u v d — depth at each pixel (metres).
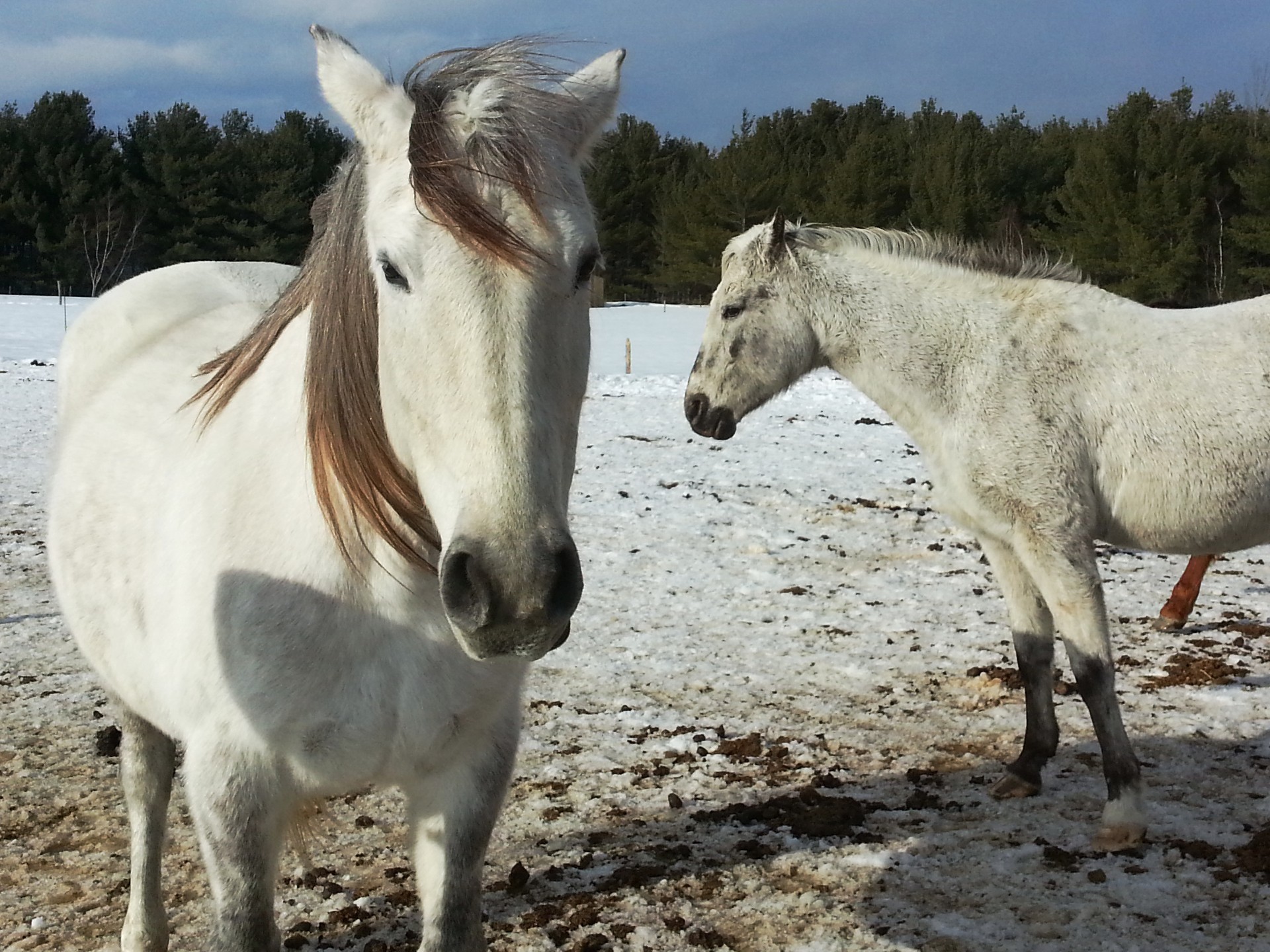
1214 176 31.22
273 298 3.52
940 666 5.46
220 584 2.08
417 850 2.27
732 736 4.56
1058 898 3.25
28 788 3.93
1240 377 3.96
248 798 2.08
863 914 3.16
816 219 38.41
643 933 3.06
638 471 10.70
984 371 4.13
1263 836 3.55
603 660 5.56
